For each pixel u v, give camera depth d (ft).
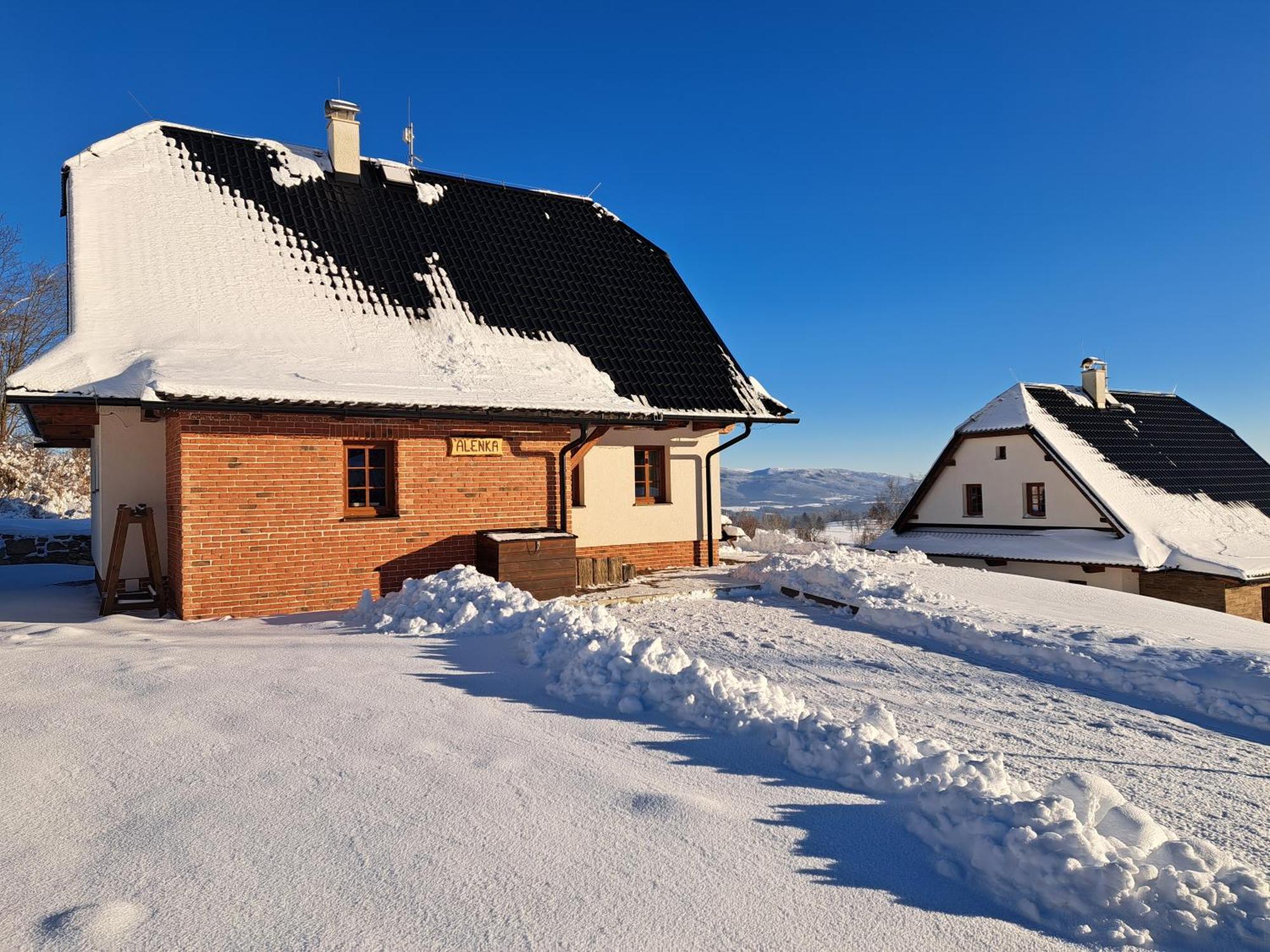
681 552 46.93
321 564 32.73
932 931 9.48
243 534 30.91
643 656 20.25
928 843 11.78
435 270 42.63
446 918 9.19
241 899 9.46
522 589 34.94
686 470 47.34
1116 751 19.10
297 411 30.01
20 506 70.33
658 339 46.21
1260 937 9.59
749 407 43.98
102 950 8.38
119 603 31.68
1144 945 9.43
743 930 9.25
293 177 43.24
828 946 9.04
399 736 15.17
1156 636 30.30
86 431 42.29
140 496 34.60
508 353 39.88
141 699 16.74
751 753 15.53
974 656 28.66
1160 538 60.64
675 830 11.75
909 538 76.79
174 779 12.85
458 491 36.52
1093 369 75.82
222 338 33.47
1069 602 37.86
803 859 11.10
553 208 51.98
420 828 11.44
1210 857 11.23
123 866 10.16
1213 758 18.97
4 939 8.54
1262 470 75.61
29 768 13.06
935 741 15.92
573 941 8.84
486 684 19.38
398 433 34.78
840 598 35.96
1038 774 17.12
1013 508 70.33
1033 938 9.48
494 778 13.41
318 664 20.40
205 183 40.24
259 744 14.48
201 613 29.89
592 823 11.87
